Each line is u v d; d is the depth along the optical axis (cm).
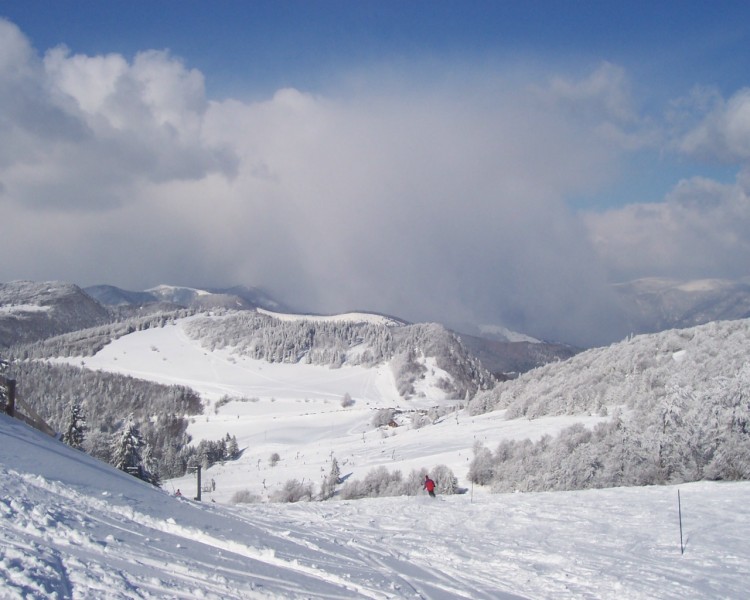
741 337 6456
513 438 6197
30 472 1080
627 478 3916
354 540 1486
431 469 5484
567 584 1147
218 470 9512
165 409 15238
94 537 805
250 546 1041
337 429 13000
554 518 1866
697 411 3872
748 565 1311
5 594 523
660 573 1235
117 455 3931
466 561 1316
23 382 14550
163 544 888
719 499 2088
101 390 15288
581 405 7231
